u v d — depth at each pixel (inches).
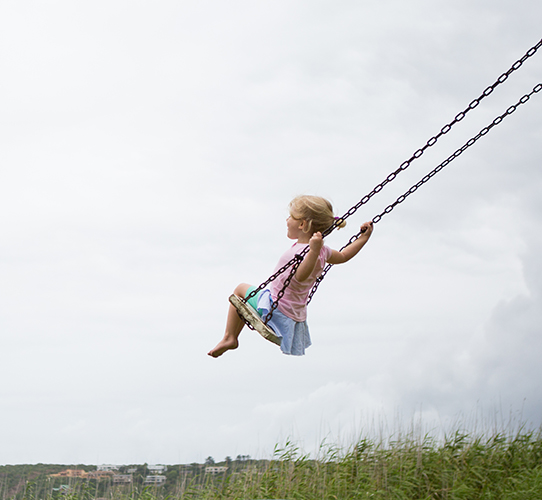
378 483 310.3
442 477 320.8
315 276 164.9
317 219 170.1
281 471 319.6
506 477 340.2
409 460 337.1
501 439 371.9
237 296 167.0
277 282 164.6
